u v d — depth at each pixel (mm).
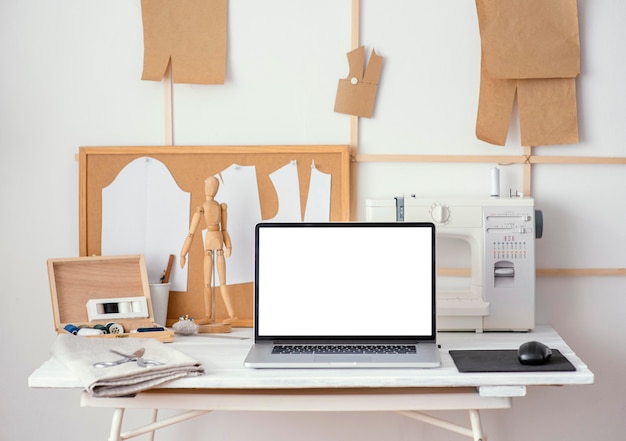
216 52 2191
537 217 2090
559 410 2266
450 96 2199
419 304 1896
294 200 2203
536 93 2168
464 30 2189
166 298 2180
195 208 2215
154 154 2213
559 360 1741
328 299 1900
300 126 2217
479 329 2070
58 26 2217
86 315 2123
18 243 2246
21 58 2221
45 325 2258
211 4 2191
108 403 1660
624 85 2184
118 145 2230
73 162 2236
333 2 2193
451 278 2223
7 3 2211
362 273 1907
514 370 1666
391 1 2191
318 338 1890
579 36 2178
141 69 2221
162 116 2229
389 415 2289
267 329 1893
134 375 1604
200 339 2020
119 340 1850
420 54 2197
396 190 2217
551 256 2221
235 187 2211
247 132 2225
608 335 2236
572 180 2209
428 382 1636
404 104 2205
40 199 2240
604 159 2186
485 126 2174
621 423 2256
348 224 1920
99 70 2225
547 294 2234
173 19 2193
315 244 1917
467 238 2086
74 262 2143
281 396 1670
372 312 1896
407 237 1915
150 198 2217
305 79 2209
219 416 2307
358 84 2184
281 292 1904
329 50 2199
